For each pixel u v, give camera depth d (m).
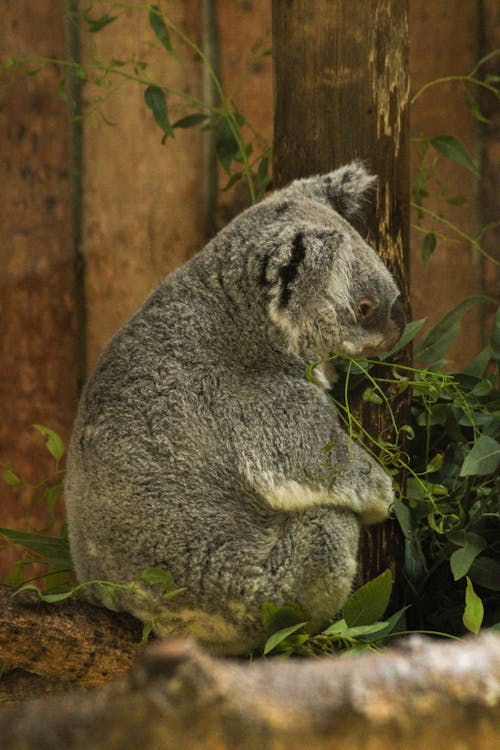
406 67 7.08
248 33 10.00
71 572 6.96
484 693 1.79
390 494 6.30
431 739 1.77
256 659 6.07
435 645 1.90
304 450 6.08
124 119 9.83
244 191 10.06
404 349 7.20
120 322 9.88
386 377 7.06
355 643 5.89
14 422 9.61
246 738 1.76
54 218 9.70
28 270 9.63
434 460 6.55
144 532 5.94
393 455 6.46
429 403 7.34
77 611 5.85
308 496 6.02
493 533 7.21
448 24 10.52
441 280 10.61
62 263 9.73
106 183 9.84
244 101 10.03
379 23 6.88
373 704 1.77
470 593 5.30
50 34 9.63
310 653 5.93
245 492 6.10
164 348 6.27
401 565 7.14
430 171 10.15
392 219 7.06
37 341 9.66
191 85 9.94
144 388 6.15
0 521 9.55
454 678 1.80
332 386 7.00
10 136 9.56
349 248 6.48
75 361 9.81
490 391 7.53
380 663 1.84
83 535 6.15
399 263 7.14
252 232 6.43
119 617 5.97
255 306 6.30
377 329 6.59
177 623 5.95
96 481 6.07
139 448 6.03
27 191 9.62
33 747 1.79
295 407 6.18
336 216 6.70
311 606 6.03
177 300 6.44
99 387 6.27
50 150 9.67
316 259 6.22
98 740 1.79
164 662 1.82
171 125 9.46
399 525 7.12
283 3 7.02
